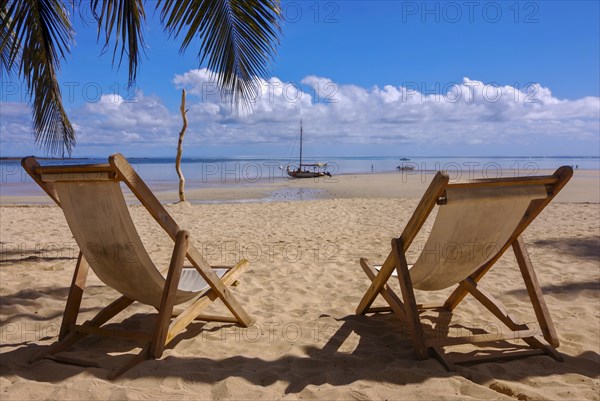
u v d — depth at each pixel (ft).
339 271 16.34
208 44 15.60
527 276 9.51
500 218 8.15
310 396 7.26
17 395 7.14
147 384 7.63
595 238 22.38
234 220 31.14
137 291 9.16
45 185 8.46
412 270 9.56
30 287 13.87
